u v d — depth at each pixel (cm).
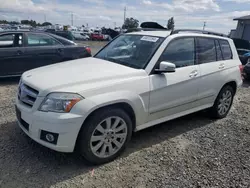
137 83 313
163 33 393
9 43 655
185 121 455
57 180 265
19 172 274
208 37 430
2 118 413
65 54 725
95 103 271
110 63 354
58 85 272
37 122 268
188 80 376
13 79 715
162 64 326
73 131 263
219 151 346
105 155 298
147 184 268
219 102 459
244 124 454
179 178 280
